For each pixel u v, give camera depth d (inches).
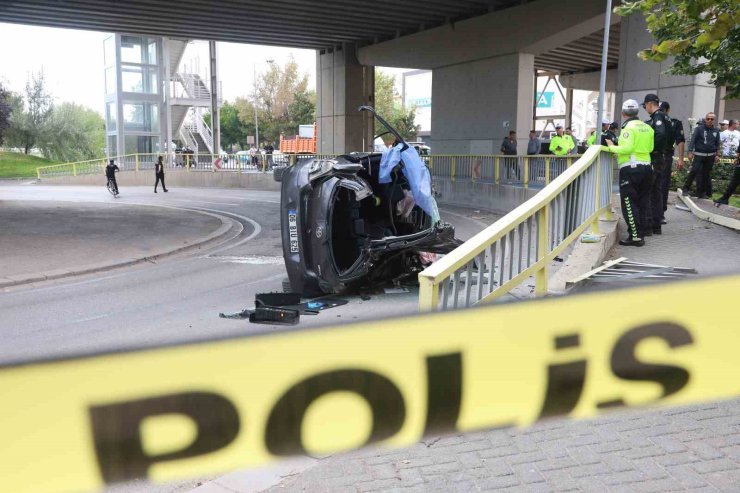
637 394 85.9
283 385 69.7
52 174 1657.2
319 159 288.0
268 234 582.2
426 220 312.5
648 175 312.5
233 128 2955.2
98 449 63.8
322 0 910.4
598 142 430.0
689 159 544.7
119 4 920.9
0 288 348.5
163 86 1565.0
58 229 582.6
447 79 1085.8
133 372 64.3
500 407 79.2
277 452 70.4
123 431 64.4
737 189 536.7
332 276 268.4
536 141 837.2
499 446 138.1
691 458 129.6
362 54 1235.2
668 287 85.4
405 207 306.0
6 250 464.8
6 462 60.9
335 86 1296.8
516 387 79.9
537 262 208.4
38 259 427.8
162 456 65.9
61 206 819.4
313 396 71.2
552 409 82.7
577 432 142.6
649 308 84.9
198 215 709.9
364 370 72.9
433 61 1085.8
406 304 266.4
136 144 1549.0
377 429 73.9
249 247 505.0
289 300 261.6
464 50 1016.2
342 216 286.2
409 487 123.7
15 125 2133.4
